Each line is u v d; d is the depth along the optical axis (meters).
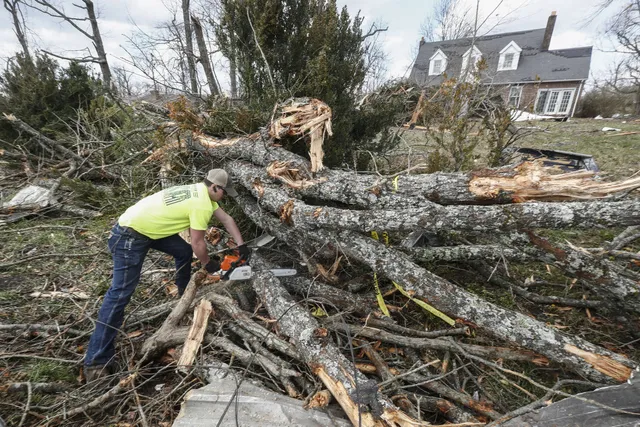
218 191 2.43
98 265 3.49
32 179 5.41
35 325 2.55
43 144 5.89
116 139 5.55
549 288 3.13
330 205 3.32
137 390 2.19
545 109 19.30
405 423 1.60
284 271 2.78
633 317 2.54
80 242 3.91
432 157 4.18
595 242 3.77
